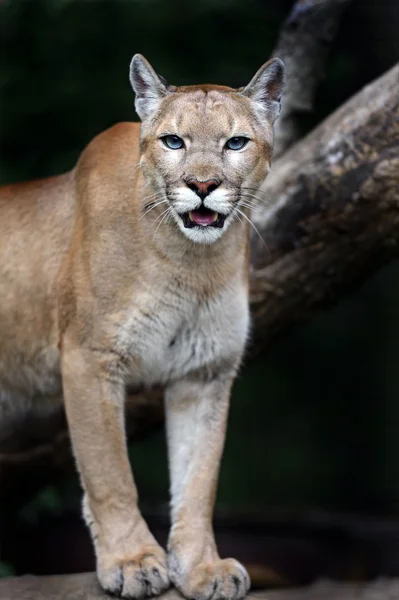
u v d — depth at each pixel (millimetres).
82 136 15203
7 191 8867
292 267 10375
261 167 7816
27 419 11211
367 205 9945
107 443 7859
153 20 15117
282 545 12898
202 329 8086
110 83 14984
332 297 10688
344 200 10008
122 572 7605
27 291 8469
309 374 18812
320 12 11117
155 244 7754
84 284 7953
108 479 7816
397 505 18391
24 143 15391
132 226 7824
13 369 8773
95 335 7898
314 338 18531
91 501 7859
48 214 8523
